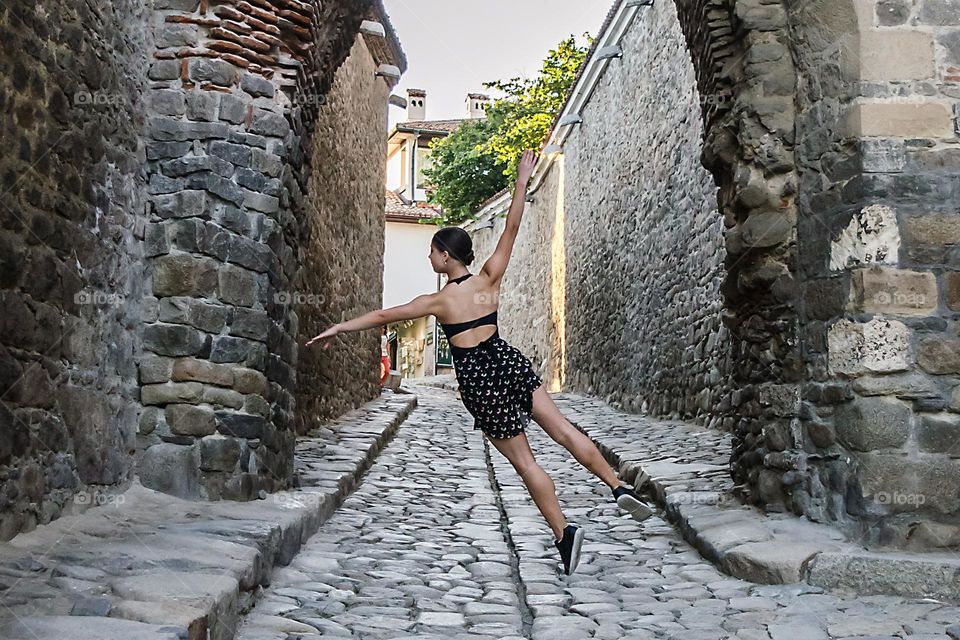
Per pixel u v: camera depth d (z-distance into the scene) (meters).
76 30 5.07
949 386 5.34
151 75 6.30
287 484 7.01
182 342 6.06
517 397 4.85
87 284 5.23
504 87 25.92
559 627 4.36
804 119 5.97
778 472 6.04
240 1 6.39
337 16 7.50
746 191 6.12
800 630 4.18
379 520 7.12
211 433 6.07
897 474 5.27
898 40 5.60
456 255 5.01
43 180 4.64
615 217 17.45
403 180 38.16
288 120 6.65
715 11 6.44
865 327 5.44
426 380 30.66
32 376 4.51
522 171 5.04
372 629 4.27
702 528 6.05
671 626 4.36
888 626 4.20
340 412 12.95
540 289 25.77
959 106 5.54
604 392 17.75
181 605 3.48
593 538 6.66
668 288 13.63
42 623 3.14
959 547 5.16
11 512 4.27
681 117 13.12
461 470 10.25
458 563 5.89
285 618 4.30
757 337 6.35
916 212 5.48
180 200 6.18
